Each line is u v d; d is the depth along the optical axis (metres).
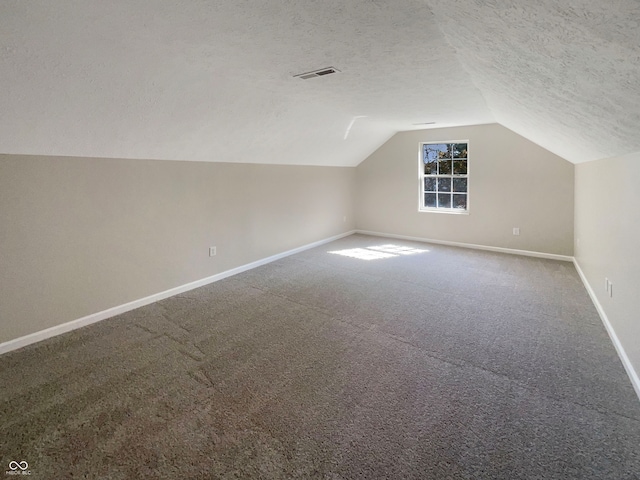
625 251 2.40
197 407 1.99
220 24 1.71
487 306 3.40
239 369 2.37
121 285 3.32
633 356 2.17
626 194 2.40
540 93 1.90
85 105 2.34
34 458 1.64
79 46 1.85
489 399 2.02
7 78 1.87
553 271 4.50
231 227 4.47
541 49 1.22
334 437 1.75
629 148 2.10
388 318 3.16
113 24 1.71
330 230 6.51
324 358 2.50
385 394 2.09
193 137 3.42
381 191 6.82
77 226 2.96
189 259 3.96
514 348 2.60
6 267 2.57
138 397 2.08
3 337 2.58
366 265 4.93
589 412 1.89
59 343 2.73
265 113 3.55
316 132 4.67
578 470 1.52
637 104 1.26
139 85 2.37
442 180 6.16
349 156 6.39
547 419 1.85
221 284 4.17
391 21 1.66
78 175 2.93
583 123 2.07
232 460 1.62
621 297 2.47
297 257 5.41
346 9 1.55
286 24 1.71
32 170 2.65
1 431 1.81
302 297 3.72
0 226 2.52
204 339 2.80
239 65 2.36
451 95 3.22
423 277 4.34
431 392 2.10
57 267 2.85
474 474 1.52
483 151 5.54
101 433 1.80
